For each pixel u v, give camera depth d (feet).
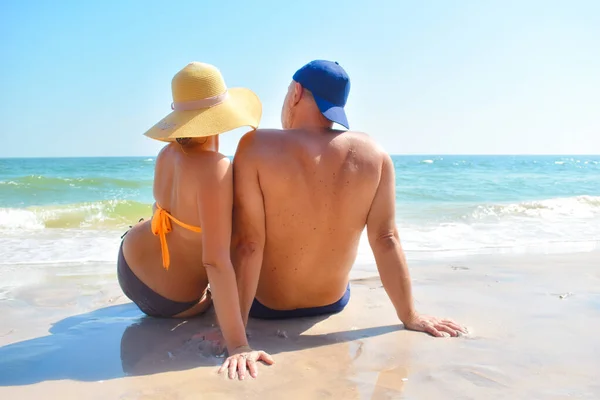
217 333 9.50
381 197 9.36
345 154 8.95
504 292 13.01
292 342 9.35
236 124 8.66
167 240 9.57
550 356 8.64
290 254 9.41
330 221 9.10
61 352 9.01
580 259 18.06
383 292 13.04
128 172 97.60
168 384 7.59
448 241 23.12
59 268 16.56
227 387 7.45
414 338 9.53
